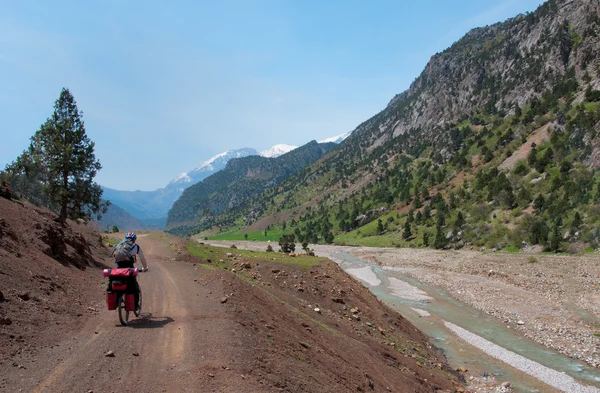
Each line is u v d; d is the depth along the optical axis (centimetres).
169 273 1888
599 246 7144
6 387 670
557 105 17225
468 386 2005
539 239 8138
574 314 3528
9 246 1474
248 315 1270
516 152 15312
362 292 2928
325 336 1605
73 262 2011
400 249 11481
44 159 3359
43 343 881
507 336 2950
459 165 18800
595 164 10500
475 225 11006
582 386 2070
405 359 1959
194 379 751
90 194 3528
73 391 687
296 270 2834
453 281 5516
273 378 851
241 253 3550
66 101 3400
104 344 915
